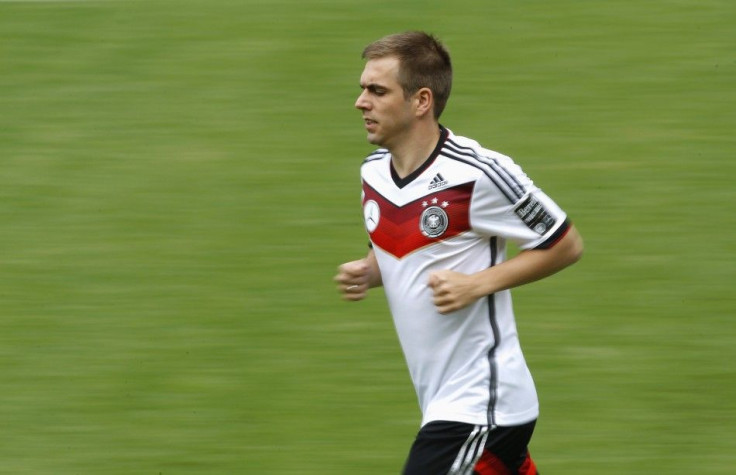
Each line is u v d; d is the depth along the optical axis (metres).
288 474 18.75
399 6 37.81
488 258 13.95
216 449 19.61
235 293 25.25
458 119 32.41
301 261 26.45
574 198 28.94
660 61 34.84
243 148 31.42
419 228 13.77
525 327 23.72
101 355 22.95
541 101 33.12
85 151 31.52
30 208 29.05
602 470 18.81
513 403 13.90
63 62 35.56
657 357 22.48
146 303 24.98
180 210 28.81
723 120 32.12
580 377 21.83
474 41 35.88
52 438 20.11
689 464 18.94
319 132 32.03
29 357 22.94
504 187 13.50
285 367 22.33
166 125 32.59
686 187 29.20
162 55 35.69
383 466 18.92
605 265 26.08
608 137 31.50
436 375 14.14
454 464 13.86
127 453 19.56
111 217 28.61
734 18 36.97
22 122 32.91
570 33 36.25
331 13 37.47
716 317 23.94
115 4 38.34
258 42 36.12
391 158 14.13
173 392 21.53
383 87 13.66
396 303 14.29
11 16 37.72
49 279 26.05
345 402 21.03
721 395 21.08
